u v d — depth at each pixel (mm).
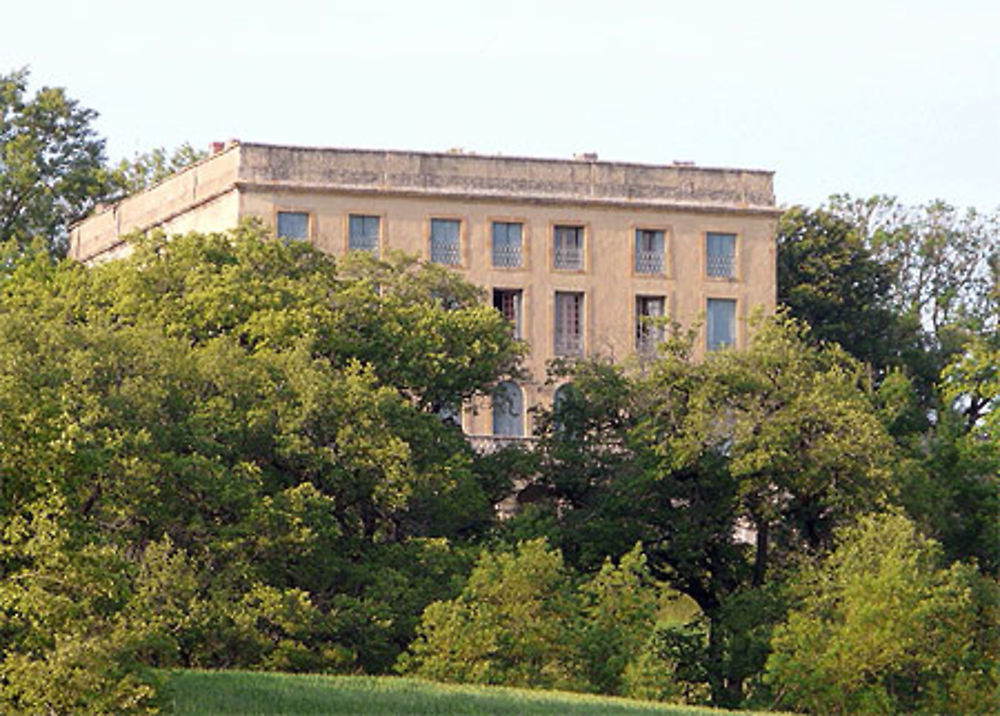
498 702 193750
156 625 190125
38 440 162875
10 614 162375
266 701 186750
